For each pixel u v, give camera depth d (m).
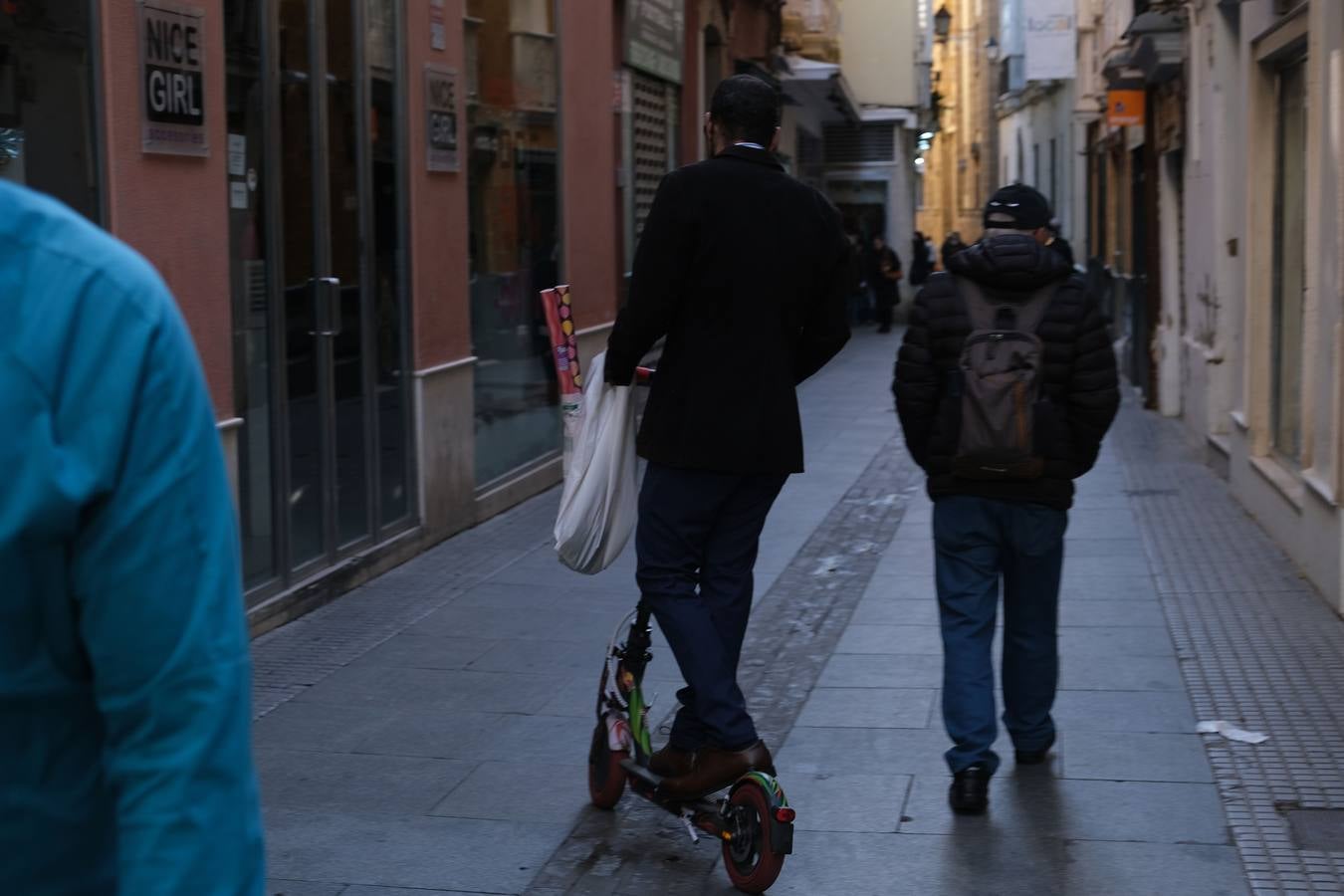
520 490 11.57
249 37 7.37
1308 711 6.04
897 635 7.36
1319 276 8.16
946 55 72.75
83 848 1.61
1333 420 7.60
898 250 39.03
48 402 1.46
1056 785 5.25
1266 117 10.33
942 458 5.00
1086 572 8.69
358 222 8.70
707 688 4.44
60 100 5.93
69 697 1.57
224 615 1.56
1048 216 5.03
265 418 7.58
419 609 7.97
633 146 15.60
